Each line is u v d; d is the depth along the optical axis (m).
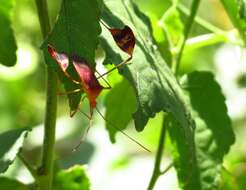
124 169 0.76
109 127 0.54
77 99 0.43
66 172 0.51
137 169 0.76
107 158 0.76
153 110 0.43
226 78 0.84
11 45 0.50
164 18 0.53
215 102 0.51
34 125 0.80
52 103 0.47
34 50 0.76
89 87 0.41
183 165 0.50
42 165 0.47
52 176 0.49
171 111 0.43
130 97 0.53
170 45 0.52
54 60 0.42
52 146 0.47
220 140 0.51
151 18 0.52
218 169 0.50
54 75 0.46
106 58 0.43
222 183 0.55
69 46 0.43
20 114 0.80
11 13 0.49
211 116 0.51
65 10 0.43
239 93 0.83
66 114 0.79
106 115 0.53
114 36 0.42
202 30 0.67
